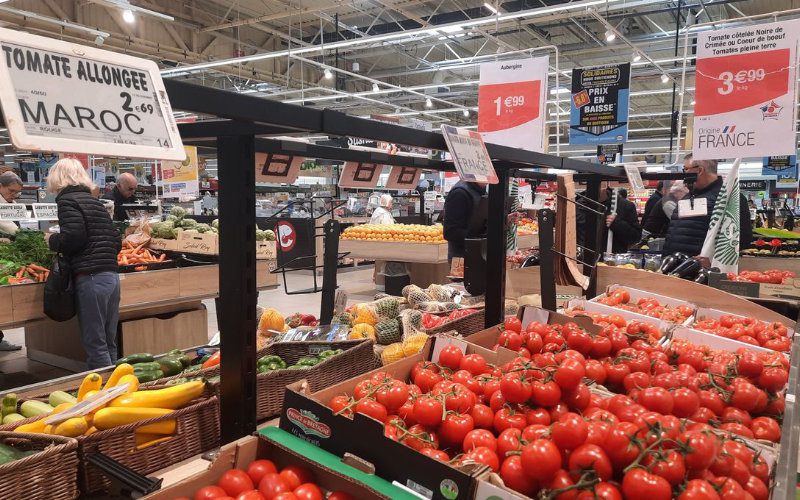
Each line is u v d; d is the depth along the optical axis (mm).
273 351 2555
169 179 8414
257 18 12234
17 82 779
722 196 3818
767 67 4117
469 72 17125
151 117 934
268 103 1129
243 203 1303
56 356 5539
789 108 4090
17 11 9250
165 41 13578
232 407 1382
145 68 942
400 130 1498
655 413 1304
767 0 11281
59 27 11492
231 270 1332
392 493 1162
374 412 1463
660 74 13891
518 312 2309
